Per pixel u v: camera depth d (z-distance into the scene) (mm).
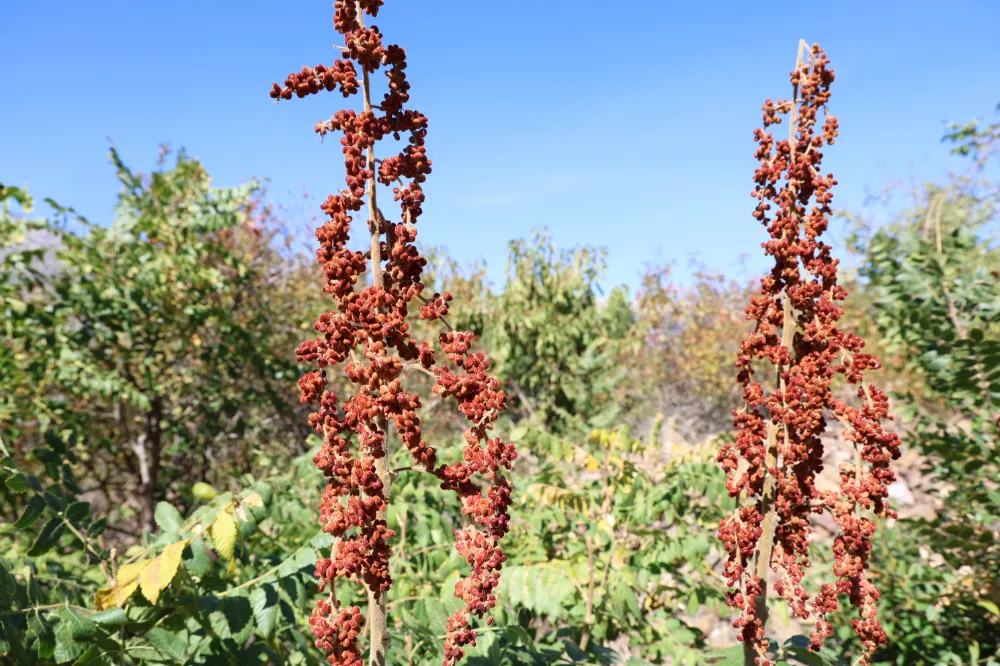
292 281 10781
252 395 7941
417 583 3385
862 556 2479
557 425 9445
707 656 2902
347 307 1838
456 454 3934
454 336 1883
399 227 1901
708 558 5406
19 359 6957
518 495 4633
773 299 2592
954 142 8742
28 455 6246
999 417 4445
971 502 5066
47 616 2391
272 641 2438
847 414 2490
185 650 2330
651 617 4051
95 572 3691
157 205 7871
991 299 4816
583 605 3527
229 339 7777
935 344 5020
